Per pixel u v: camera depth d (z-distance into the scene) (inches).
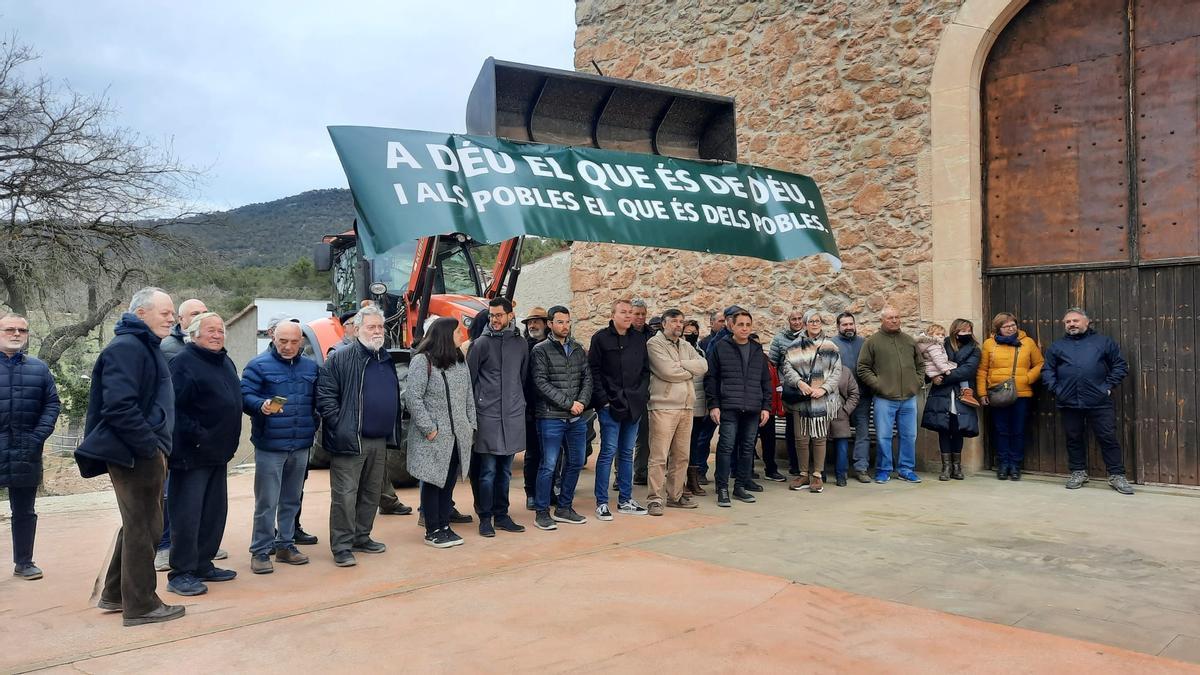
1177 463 242.5
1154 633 118.4
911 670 105.1
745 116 339.0
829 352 248.8
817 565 158.6
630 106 224.1
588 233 189.8
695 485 245.8
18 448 157.6
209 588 148.2
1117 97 255.1
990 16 271.1
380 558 169.8
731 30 343.3
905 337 265.3
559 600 137.2
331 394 165.6
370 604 137.1
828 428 251.6
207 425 145.2
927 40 287.0
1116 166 255.4
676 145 233.5
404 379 233.3
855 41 305.6
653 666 107.3
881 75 298.7
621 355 208.8
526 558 168.1
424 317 257.8
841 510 216.8
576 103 218.2
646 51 374.3
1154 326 247.4
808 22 319.0
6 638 121.4
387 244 167.2
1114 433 243.4
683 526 198.4
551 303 436.1
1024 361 259.9
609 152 200.2
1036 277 271.4
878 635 118.4
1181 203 243.1
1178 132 243.8
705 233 204.8
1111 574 150.8
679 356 217.2
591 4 396.2
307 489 259.0
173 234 493.7
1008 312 277.6
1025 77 273.7
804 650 112.6
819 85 315.6
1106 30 257.0
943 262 281.1
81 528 208.5
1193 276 240.5
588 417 219.8
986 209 282.8
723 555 167.8
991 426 282.2
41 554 179.6
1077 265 262.2
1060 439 266.1
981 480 265.9
